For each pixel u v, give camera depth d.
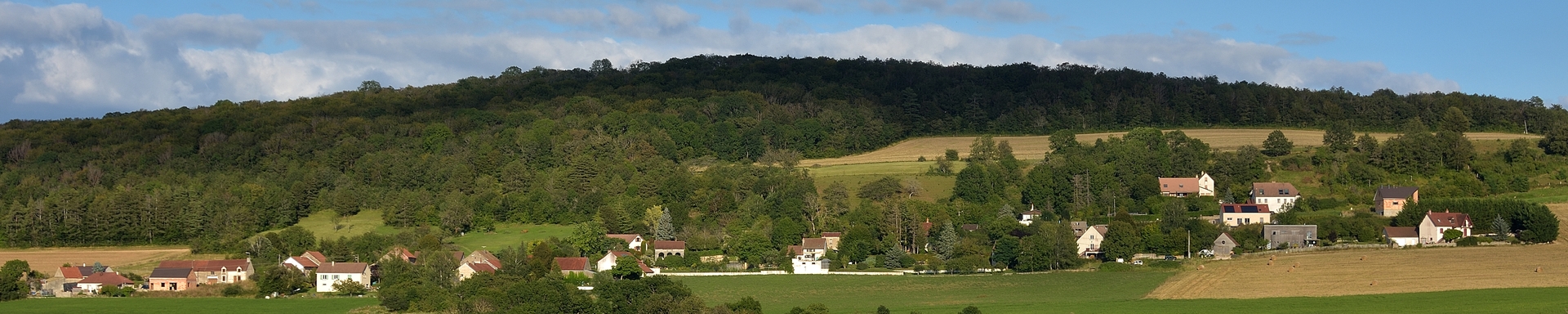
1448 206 193.75
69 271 172.12
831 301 149.00
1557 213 194.50
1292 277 154.25
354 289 161.00
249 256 194.12
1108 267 169.00
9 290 154.62
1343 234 191.12
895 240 191.50
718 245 198.88
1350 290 144.00
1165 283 154.62
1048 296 148.62
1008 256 175.75
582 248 194.00
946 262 179.12
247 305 148.25
